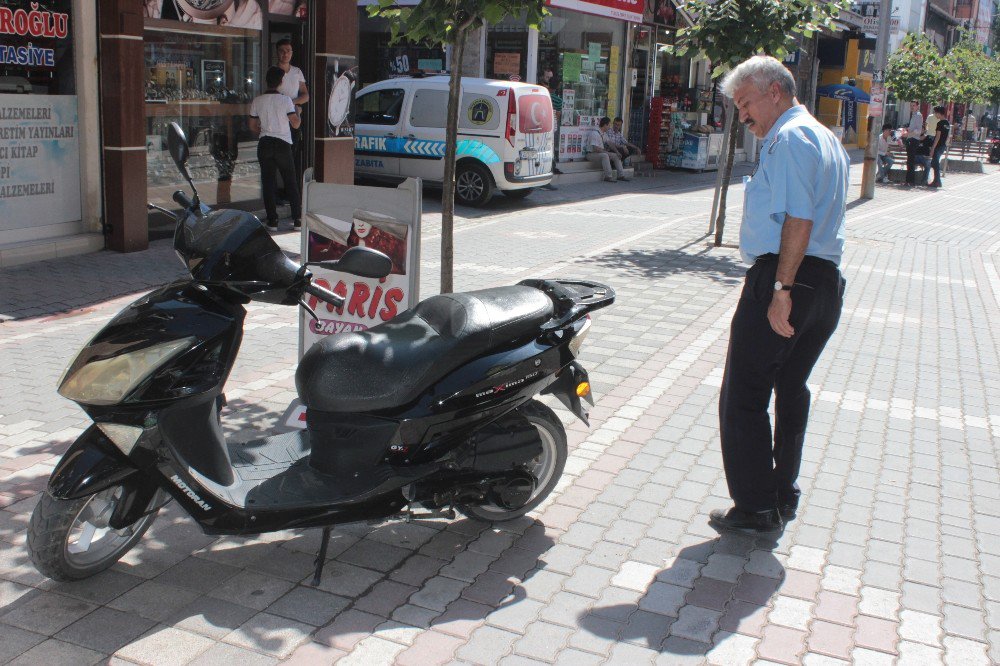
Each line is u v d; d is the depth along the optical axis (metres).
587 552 4.21
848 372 7.18
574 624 3.63
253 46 12.62
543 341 4.20
